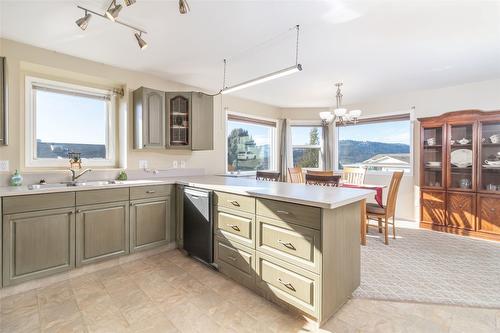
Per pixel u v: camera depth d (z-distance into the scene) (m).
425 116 4.38
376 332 1.70
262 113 5.34
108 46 2.68
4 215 2.07
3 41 2.49
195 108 3.64
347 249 1.99
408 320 1.83
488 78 3.71
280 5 1.95
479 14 2.05
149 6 1.97
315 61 3.06
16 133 2.56
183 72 3.48
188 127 3.64
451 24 2.21
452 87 4.12
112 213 2.67
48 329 1.71
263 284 2.08
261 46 2.67
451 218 3.88
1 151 2.49
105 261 2.65
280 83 3.95
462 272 2.58
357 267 2.15
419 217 4.22
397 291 2.21
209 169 4.38
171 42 2.58
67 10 2.03
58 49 2.74
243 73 3.51
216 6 1.96
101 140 3.42
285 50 2.76
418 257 2.97
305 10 2.01
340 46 2.65
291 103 5.36
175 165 3.90
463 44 2.60
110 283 2.34
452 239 3.60
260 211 2.09
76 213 2.44
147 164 3.59
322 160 5.70
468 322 1.80
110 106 3.47
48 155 3.01
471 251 3.14
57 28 2.31
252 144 5.35
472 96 3.94
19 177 2.52
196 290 2.22
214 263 2.57
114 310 1.93
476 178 3.65
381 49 2.73
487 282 2.37
